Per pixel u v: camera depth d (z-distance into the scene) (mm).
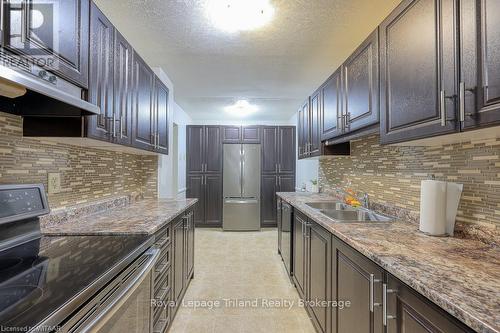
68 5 1192
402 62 1307
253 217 5086
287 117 5930
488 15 857
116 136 1676
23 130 1369
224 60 2729
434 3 1088
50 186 1587
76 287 778
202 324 2025
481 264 939
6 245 1170
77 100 1116
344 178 2922
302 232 2328
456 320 678
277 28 2098
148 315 1371
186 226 2486
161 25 2051
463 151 1339
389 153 2029
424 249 1114
